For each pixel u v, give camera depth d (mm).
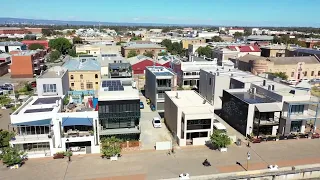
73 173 44344
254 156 50625
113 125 53375
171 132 60500
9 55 132500
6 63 126750
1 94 87812
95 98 61031
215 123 61781
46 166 46281
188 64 96750
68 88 79438
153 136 58844
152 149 52875
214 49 146375
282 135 58094
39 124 47219
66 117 48719
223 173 44812
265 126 58875
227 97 67188
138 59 125938
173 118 58406
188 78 93188
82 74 90250
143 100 85188
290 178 45781
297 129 59906
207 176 43844
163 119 69375
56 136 49000
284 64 113312
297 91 61594
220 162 48312
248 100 59750
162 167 46531
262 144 55656
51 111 48656
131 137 53781
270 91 61938
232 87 74562
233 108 64125
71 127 50750
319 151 52969
